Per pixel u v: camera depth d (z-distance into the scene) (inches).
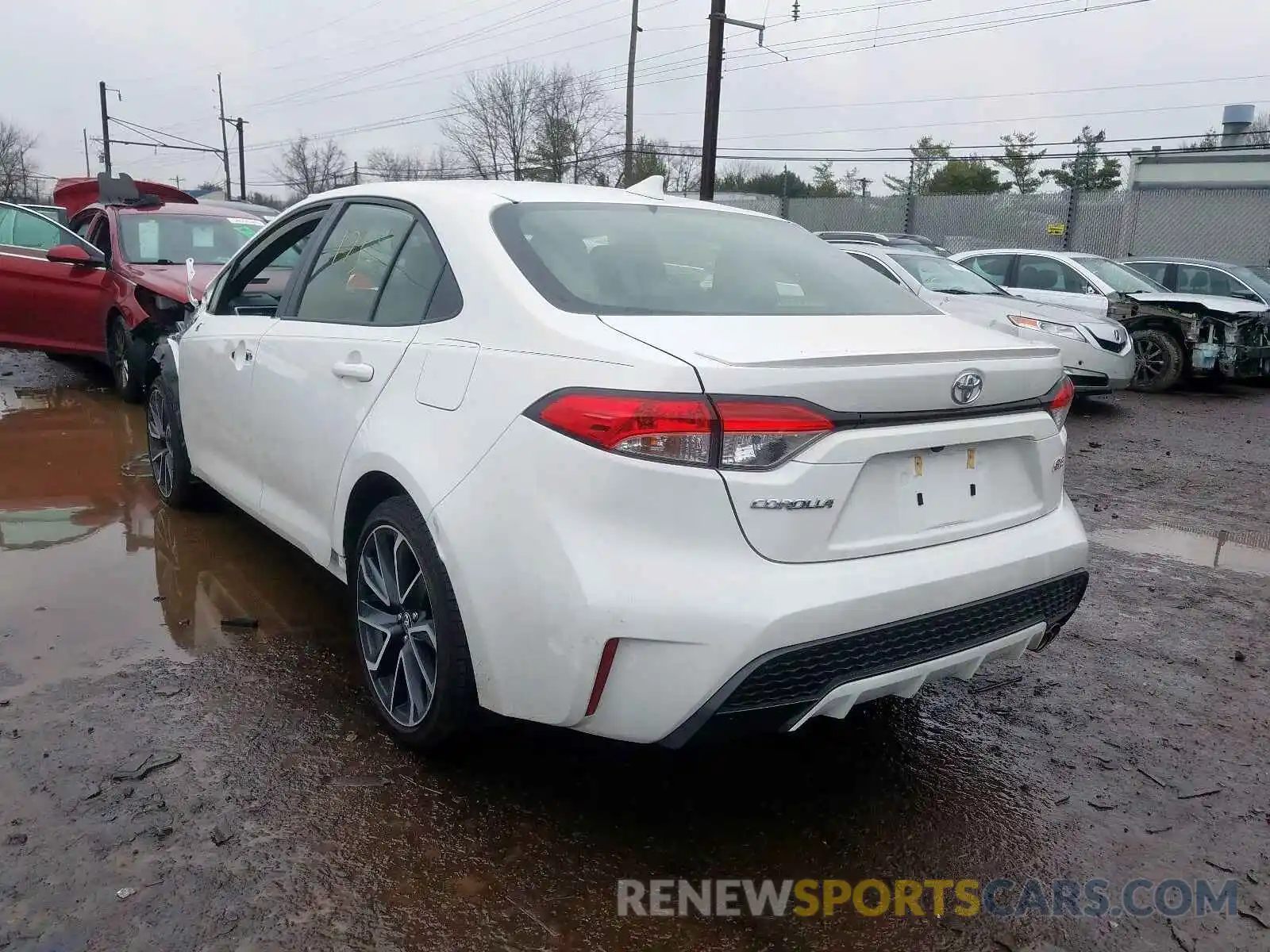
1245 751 132.3
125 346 311.7
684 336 100.1
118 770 115.0
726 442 92.2
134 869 98.7
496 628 101.4
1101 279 480.4
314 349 137.9
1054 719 139.9
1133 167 1045.2
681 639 92.1
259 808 109.9
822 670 96.3
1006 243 941.8
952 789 121.0
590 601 93.4
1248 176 978.1
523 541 98.3
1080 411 422.0
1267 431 382.9
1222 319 466.3
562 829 109.0
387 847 104.3
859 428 97.7
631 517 93.2
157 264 323.3
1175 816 117.1
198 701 132.7
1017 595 110.7
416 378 116.3
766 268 129.0
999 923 98.0
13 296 331.0
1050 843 111.0
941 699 144.9
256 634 154.5
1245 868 107.7
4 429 284.0
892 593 98.3
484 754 121.8
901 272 420.5
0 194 2632.9
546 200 130.6
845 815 114.5
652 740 96.2
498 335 108.2
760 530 93.4
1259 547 225.6
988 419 108.6
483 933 93.1
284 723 128.1
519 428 100.3
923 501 104.6
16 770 114.3
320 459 134.6
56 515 208.8
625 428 92.9
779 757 126.5
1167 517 250.1
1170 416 412.8
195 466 190.1
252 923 92.5
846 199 1038.4
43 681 136.0
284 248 166.7
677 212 139.9
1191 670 157.6
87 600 164.9
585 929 94.3
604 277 114.7
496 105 1850.4
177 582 174.1
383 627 123.1
